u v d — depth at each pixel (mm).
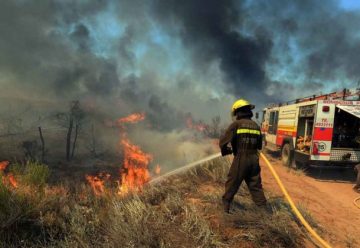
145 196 5504
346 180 10500
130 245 3658
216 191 5961
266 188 7398
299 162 11891
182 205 4941
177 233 4102
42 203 4609
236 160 4875
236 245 4027
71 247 3666
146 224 4156
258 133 4969
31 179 5660
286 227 4516
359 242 4992
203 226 4199
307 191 8109
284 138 12680
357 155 10312
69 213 4613
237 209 4879
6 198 4320
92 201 5438
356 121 10789
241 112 5086
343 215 6465
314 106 10406
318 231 5102
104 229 4168
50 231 4082
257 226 4410
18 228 4027
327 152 10266
